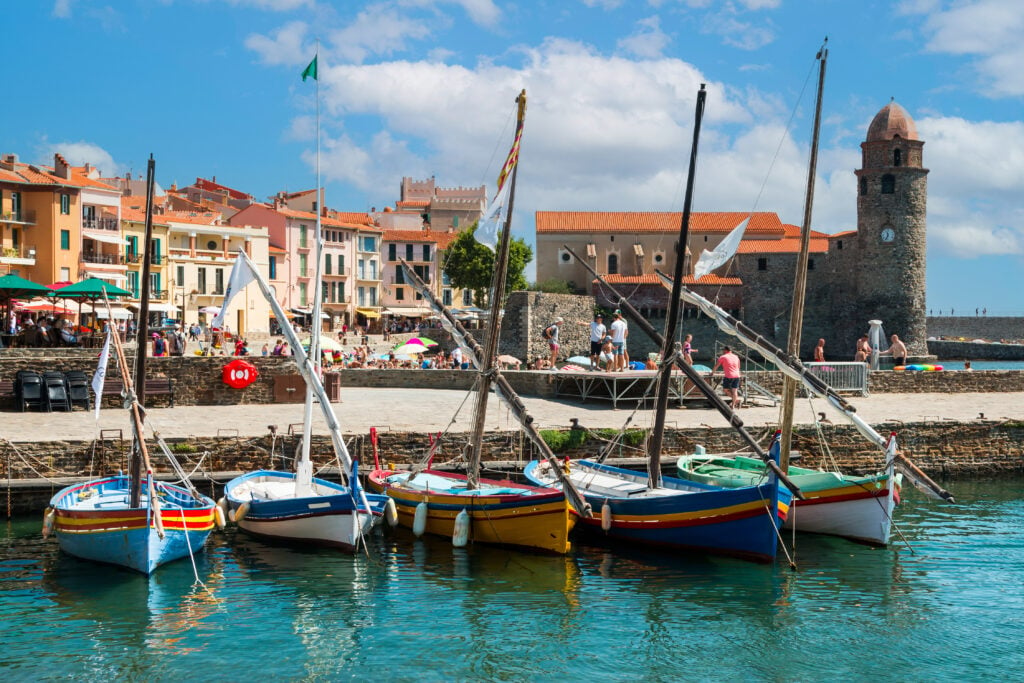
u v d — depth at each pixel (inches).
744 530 895.1
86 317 2249.0
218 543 955.3
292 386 1501.0
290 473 1064.8
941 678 664.4
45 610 768.3
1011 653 704.4
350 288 4488.2
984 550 958.4
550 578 862.5
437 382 1759.4
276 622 752.3
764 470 1040.8
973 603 805.2
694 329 4382.4
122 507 892.0
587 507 917.8
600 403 1520.7
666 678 662.5
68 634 721.6
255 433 1178.6
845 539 989.8
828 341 4547.2
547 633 736.3
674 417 1371.8
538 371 1631.4
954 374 1721.2
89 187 3107.8
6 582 831.1
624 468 1186.6
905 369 1830.7
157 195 4325.8
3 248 2837.1
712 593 826.8
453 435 1201.4
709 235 4613.7
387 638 722.8
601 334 1715.1
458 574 869.2
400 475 1082.7
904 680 661.3
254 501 957.2
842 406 985.5
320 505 922.1
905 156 4397.1
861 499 971.3
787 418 1031.0
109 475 1109.7
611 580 858.8
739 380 1524.4
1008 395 1692.9
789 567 899.4
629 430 1249.4
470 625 751.7
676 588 839.1
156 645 703.1
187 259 3565.5
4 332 1753.2
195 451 1139.3
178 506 879.1
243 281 950.4
